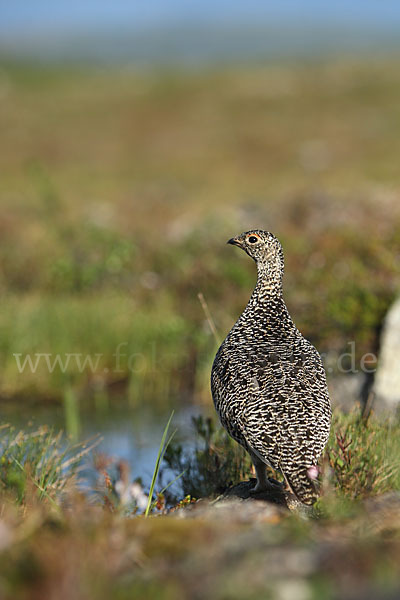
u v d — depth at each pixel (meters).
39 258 31.77
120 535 7.79
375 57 159.12
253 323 13.26
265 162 74.75
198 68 163.62
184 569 7.18
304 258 28.67
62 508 10.70
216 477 13.62
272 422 10.66
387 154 75.88
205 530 8.21
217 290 28.30
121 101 103.88
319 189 47.12
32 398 23.89
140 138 86.12
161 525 8.66
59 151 81.00
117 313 26.73
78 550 7.33
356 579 6.57
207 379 23.83
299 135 84.00
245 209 40.12
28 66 175.62
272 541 7.56
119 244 30.70
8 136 86.62
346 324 22.69
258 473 11.67
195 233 32.56
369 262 27.08
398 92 102.00
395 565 6.74
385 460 12.01
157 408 23.05
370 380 19.03
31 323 25.64
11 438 14.34
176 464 14.62
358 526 8.05
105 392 24.38
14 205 45.47
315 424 10.63
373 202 37.47
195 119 92.50
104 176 68.62
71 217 38.84
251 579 6.66
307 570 6.80
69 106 102.00
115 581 6.95
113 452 18.36
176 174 69.25
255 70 125.25
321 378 11.56
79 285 29.75
